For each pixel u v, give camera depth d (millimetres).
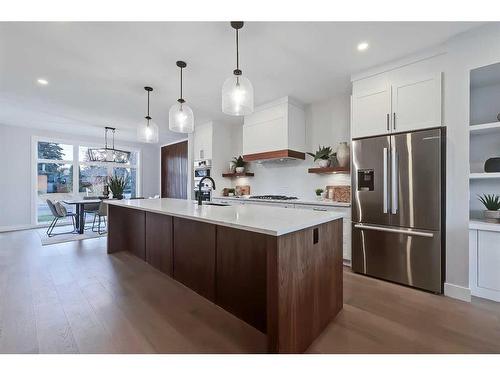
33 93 3598
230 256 2004
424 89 2453
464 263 2246
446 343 1618
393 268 2613
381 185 2689
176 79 3135
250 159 4355
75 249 3861
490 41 2088
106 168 7109
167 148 6957
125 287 2453
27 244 4172
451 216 2316
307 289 1608
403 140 2541
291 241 1461
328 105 3906
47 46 2367
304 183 4219
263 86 3400
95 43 2320
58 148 6242
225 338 1671
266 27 2098
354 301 2217
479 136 2535
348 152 3496
